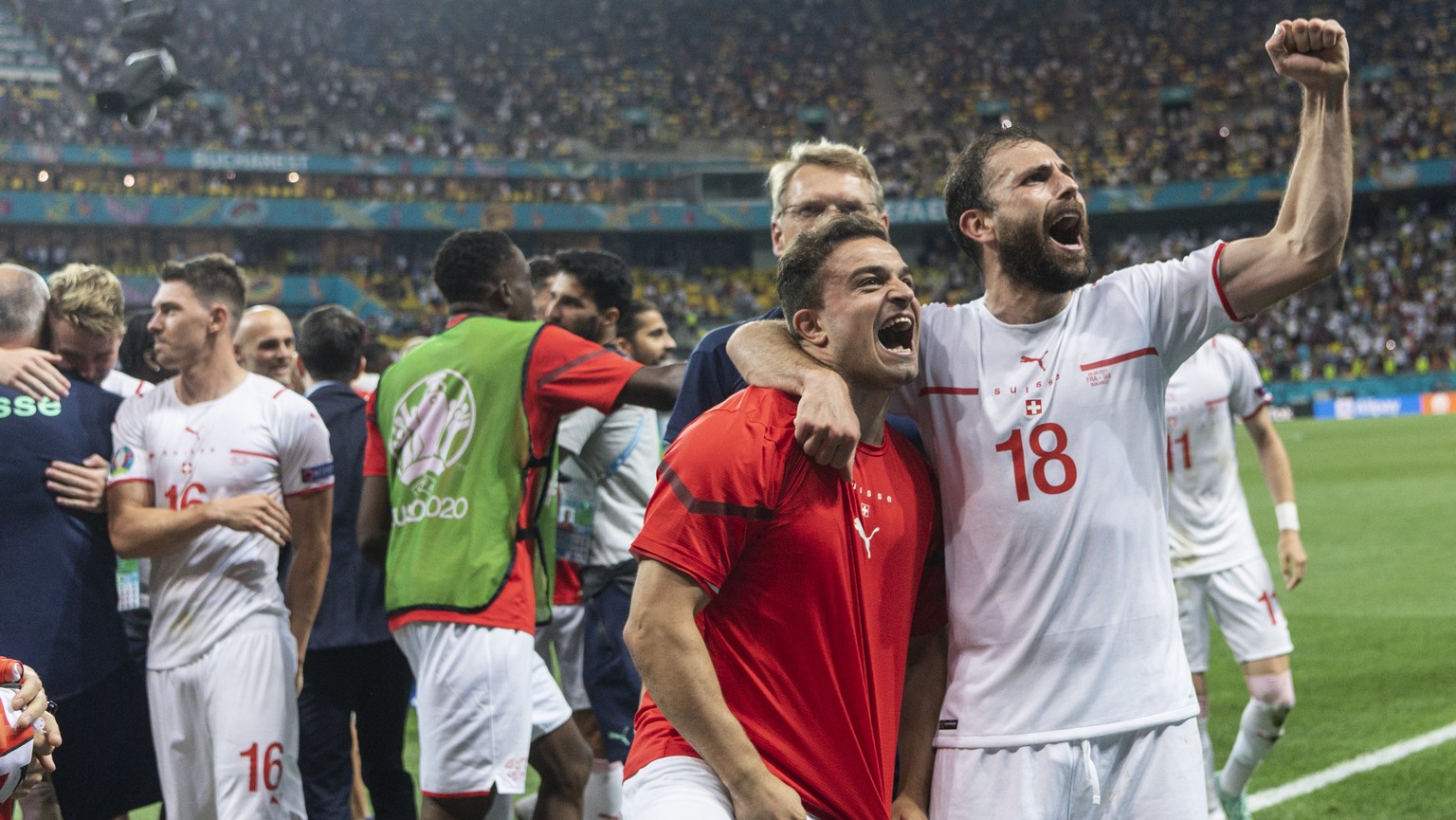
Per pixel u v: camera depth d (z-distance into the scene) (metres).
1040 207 2.46
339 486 4.38
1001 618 2.46
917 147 43.12
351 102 38.53
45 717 2.40
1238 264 2.47
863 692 2.26
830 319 2.29
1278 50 2.35
